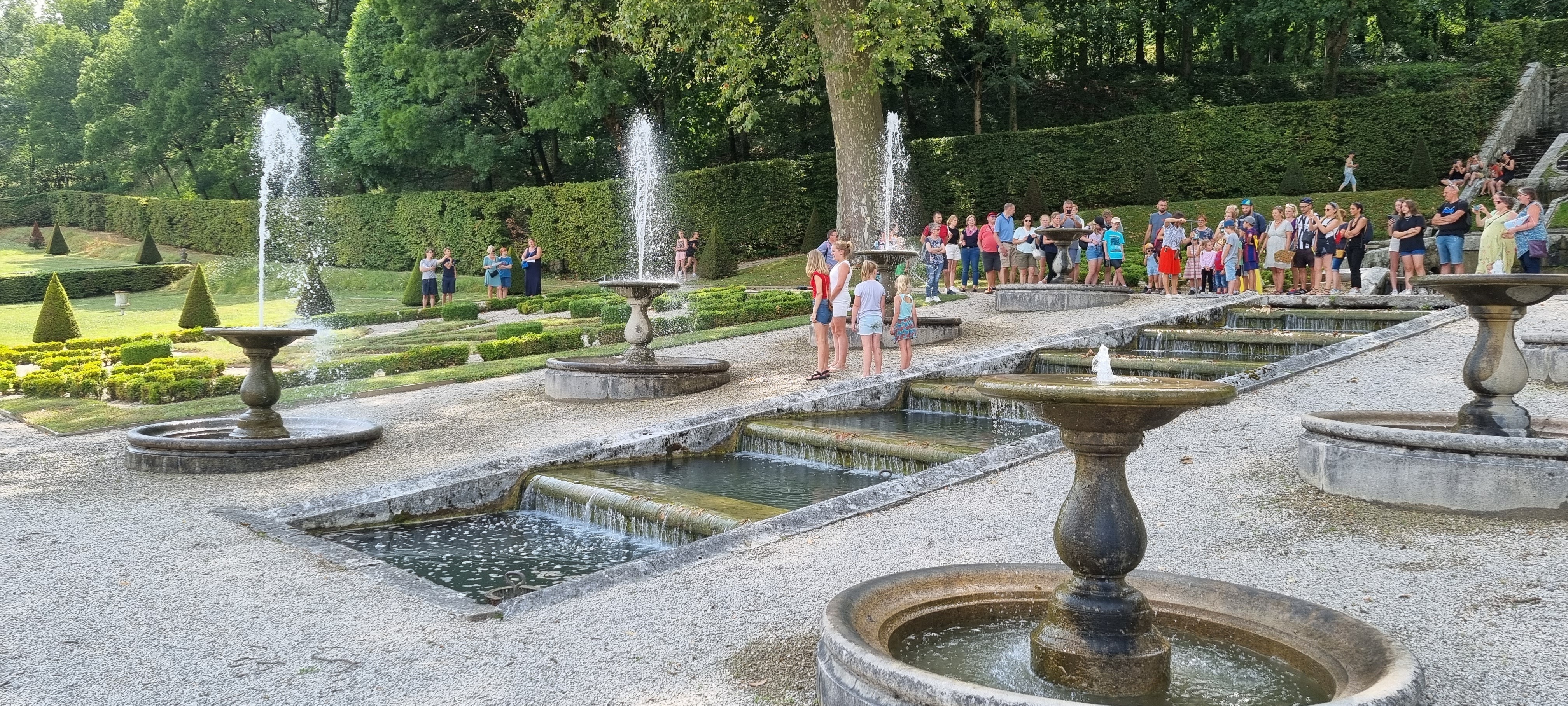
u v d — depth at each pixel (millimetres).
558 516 8883
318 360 19203
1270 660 4219
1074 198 36312
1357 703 3152
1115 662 3936
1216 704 3840
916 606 4625
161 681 4680
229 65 51812
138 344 18453
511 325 20078
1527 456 6207
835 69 23891
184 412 13555
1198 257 19781
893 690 3537
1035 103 45500
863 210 25578
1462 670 4207
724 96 25516
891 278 16906
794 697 4246
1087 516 4078
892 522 6941
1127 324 15203
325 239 45469
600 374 13602
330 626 5418
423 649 5043
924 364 13047
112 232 57844
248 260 45344
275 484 9438
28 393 16109
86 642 5223
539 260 30922
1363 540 5996
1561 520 6082
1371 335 12008
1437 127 31656
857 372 14227
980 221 37469
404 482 8875
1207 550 5953
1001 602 4781
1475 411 7031
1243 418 9156
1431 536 6000
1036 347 13820
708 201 37062
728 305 23172
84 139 61500
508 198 38906
